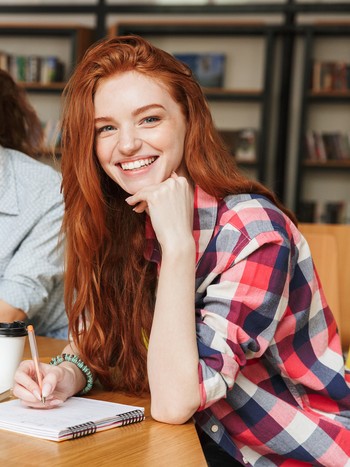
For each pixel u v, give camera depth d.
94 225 1.40
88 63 1.32
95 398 1.38
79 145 1.35
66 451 1.04
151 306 1.46
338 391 1.38
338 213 5.79
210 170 1.34
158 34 5.95
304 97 5.75
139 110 1.30
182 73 1.34
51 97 6.11
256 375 1.38
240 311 1.24
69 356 1.41
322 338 1.40
